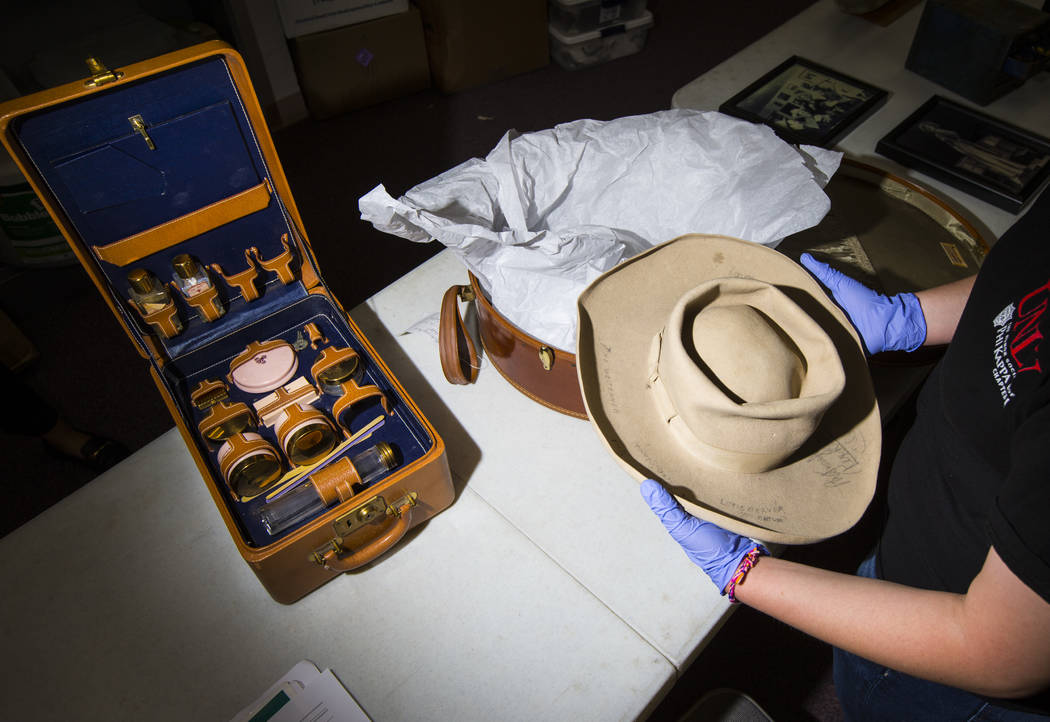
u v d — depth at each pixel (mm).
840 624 632
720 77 1525
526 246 909
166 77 833
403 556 927
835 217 1222
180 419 939
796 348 779
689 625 861
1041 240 597
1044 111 1409
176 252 985
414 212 833
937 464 732
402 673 841
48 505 1826
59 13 2256
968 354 662
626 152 1064
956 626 553
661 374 783
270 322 1076
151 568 923
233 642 868
